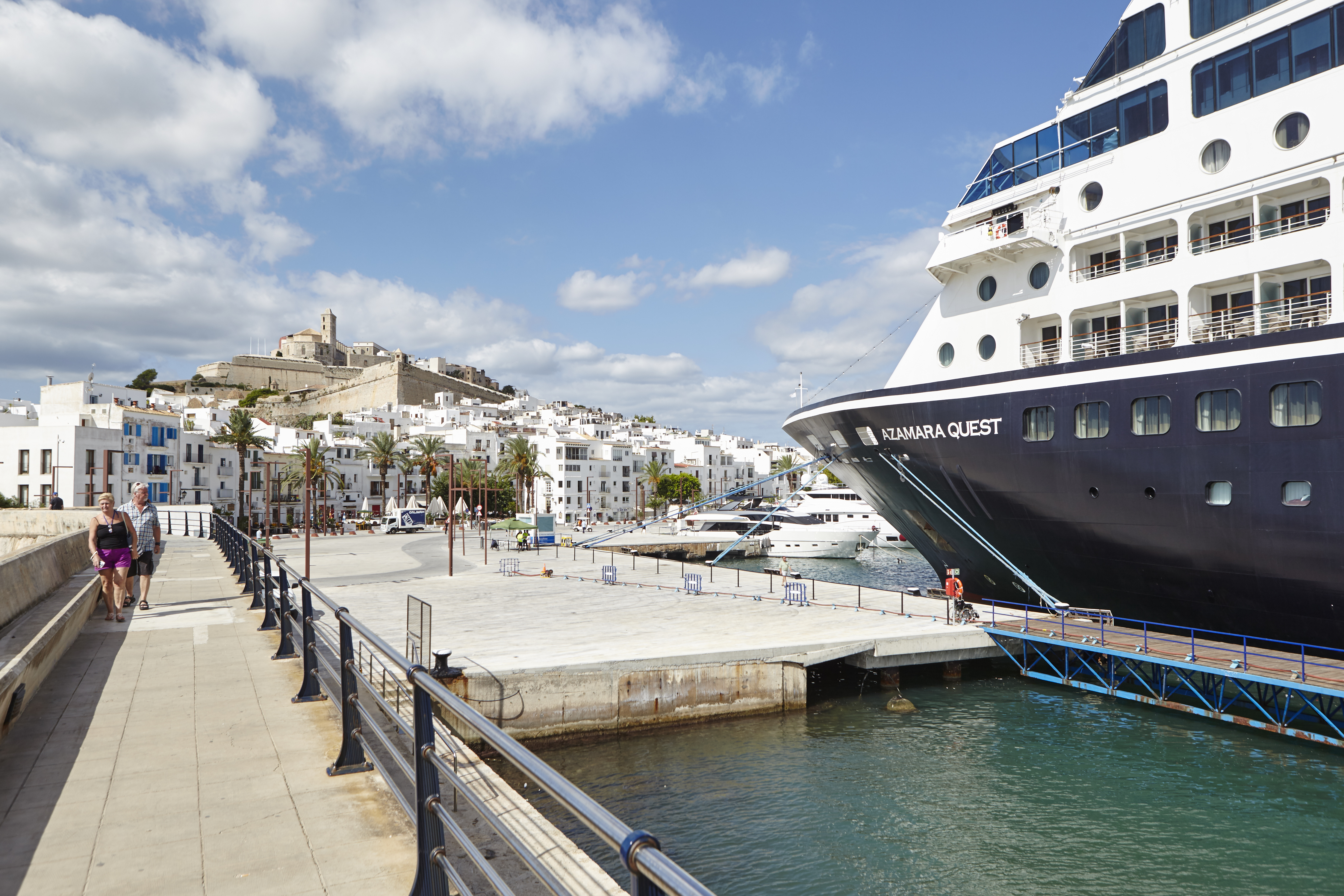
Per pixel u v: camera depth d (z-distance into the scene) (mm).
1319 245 18047
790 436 32844
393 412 133500
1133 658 20156
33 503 56250
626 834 1964
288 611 10273
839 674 24766
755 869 13445
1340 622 17578
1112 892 12906
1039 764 17734
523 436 115938
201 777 6055
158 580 19953
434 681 3732
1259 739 18984
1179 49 20938
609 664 19203
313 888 4340
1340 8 18250
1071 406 20828
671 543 70062
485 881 4902
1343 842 14312
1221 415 18250
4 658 7695
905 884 13055
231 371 180875
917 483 25547
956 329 25703
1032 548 23188
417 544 61906
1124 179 21812
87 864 4598
